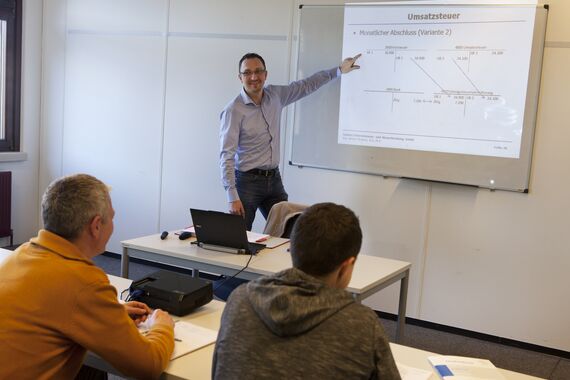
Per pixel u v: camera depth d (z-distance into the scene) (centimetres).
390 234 431
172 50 510
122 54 535
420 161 413
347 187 444
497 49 382
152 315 201
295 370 132
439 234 415
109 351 165
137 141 537
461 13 390
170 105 516
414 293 427
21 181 574
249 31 474
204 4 491
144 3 519
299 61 452
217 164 501
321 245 143
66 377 170
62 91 570
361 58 426
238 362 138
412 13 406
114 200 554
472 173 398
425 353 199
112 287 170
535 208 384
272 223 366
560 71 370
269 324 137
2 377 157
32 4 564
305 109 453
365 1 422
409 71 411
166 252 312
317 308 134
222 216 306
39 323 160
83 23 552
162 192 530
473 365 186
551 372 361
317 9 441
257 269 285
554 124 374
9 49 551
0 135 559
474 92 392
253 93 415
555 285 384
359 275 284
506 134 386
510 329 399
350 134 436
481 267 404
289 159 465
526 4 372
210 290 230
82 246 170
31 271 163
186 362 183
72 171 573
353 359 132
